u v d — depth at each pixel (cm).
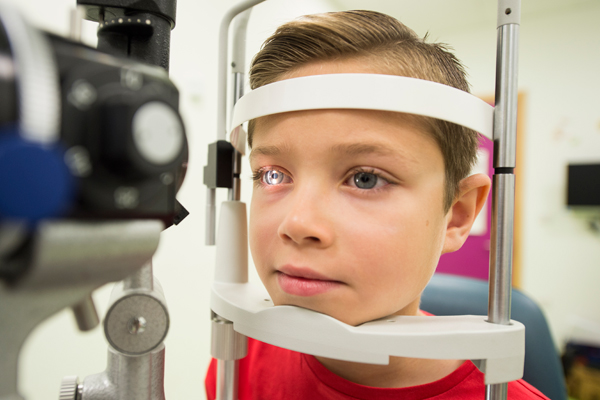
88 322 22
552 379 72
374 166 33
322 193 33
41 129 14
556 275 200
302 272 33
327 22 42
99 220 16
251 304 37
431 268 37
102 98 15
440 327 30
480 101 31
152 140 16
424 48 44
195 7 105
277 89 32
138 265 19
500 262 31
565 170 199
